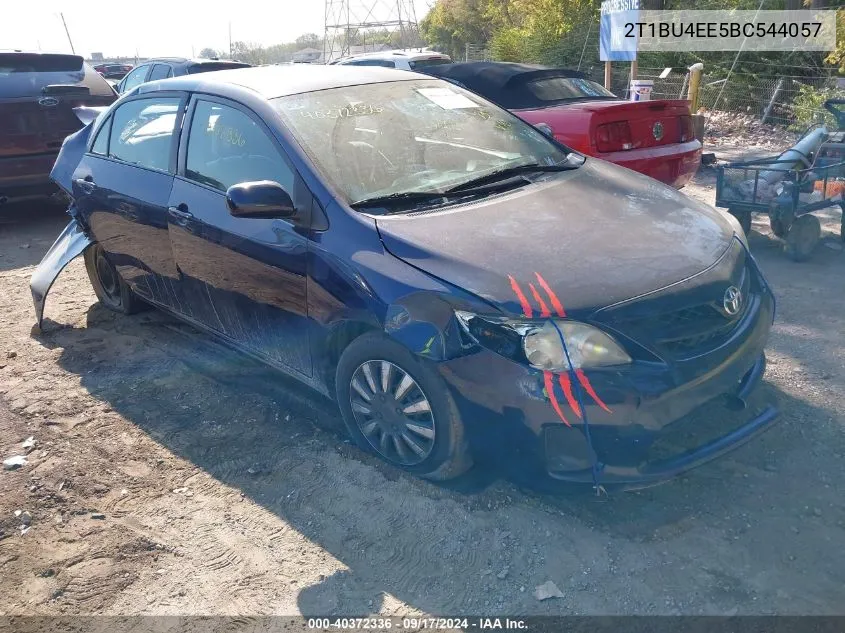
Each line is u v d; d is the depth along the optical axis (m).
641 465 2.83
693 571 2.74
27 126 7.82
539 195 3.57
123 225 4.70
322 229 3.41
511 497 3.21
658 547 2.87
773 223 6.18
